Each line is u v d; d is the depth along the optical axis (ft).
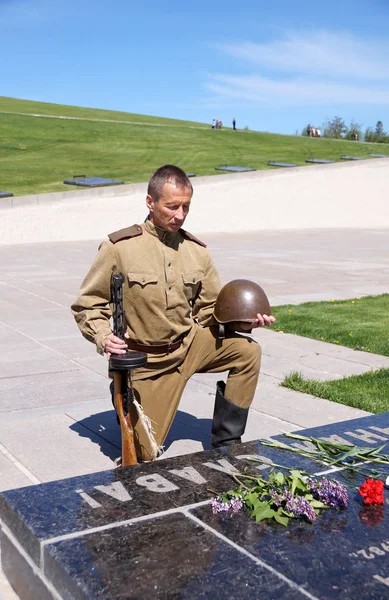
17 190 82.02
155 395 12.76
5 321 29.86
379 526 9.34
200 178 90.38
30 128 141.28
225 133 163.32
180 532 9.02
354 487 10.66
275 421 17.07
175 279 12.40
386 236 81.56
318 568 8.20
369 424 13.97
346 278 45.42
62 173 96.94
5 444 15.10
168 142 138.21
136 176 96.58
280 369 22.49
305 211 100.22
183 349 12.84
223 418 13.23
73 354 23.98
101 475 10.89
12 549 9.66
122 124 160.97
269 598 7.57
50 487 10.41
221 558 8.38
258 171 96.63
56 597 8.38
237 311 12.53
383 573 8.13
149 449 12.60
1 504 10.05
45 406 17.99
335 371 22.33
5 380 20.51
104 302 12.50
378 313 32.81
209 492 10.29
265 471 11.19
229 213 92.27
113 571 8.06
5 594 9.68
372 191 107.45
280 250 63.16
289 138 163.94
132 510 9.64
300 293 39.11
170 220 12.08
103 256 12.26
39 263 51.83
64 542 8.71
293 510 9.49
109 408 17.85
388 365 23.15
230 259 54.85
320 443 12.48
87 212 78.54
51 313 31.83
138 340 12.50
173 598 7.54
